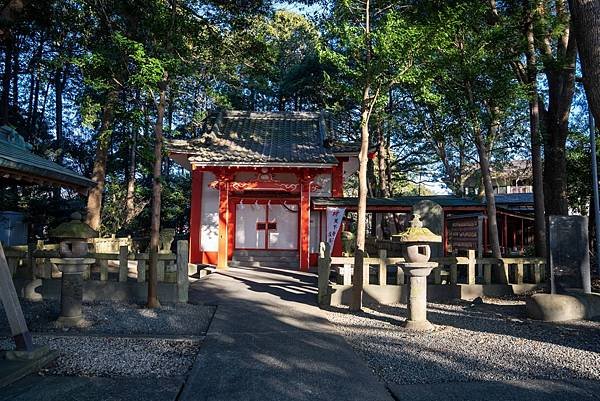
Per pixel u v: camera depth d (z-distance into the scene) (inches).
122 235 900.6
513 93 439.2
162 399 167.0
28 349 202.1
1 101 999.0
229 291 427.2
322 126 721.0
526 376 198.5
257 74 544.1
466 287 414.0
